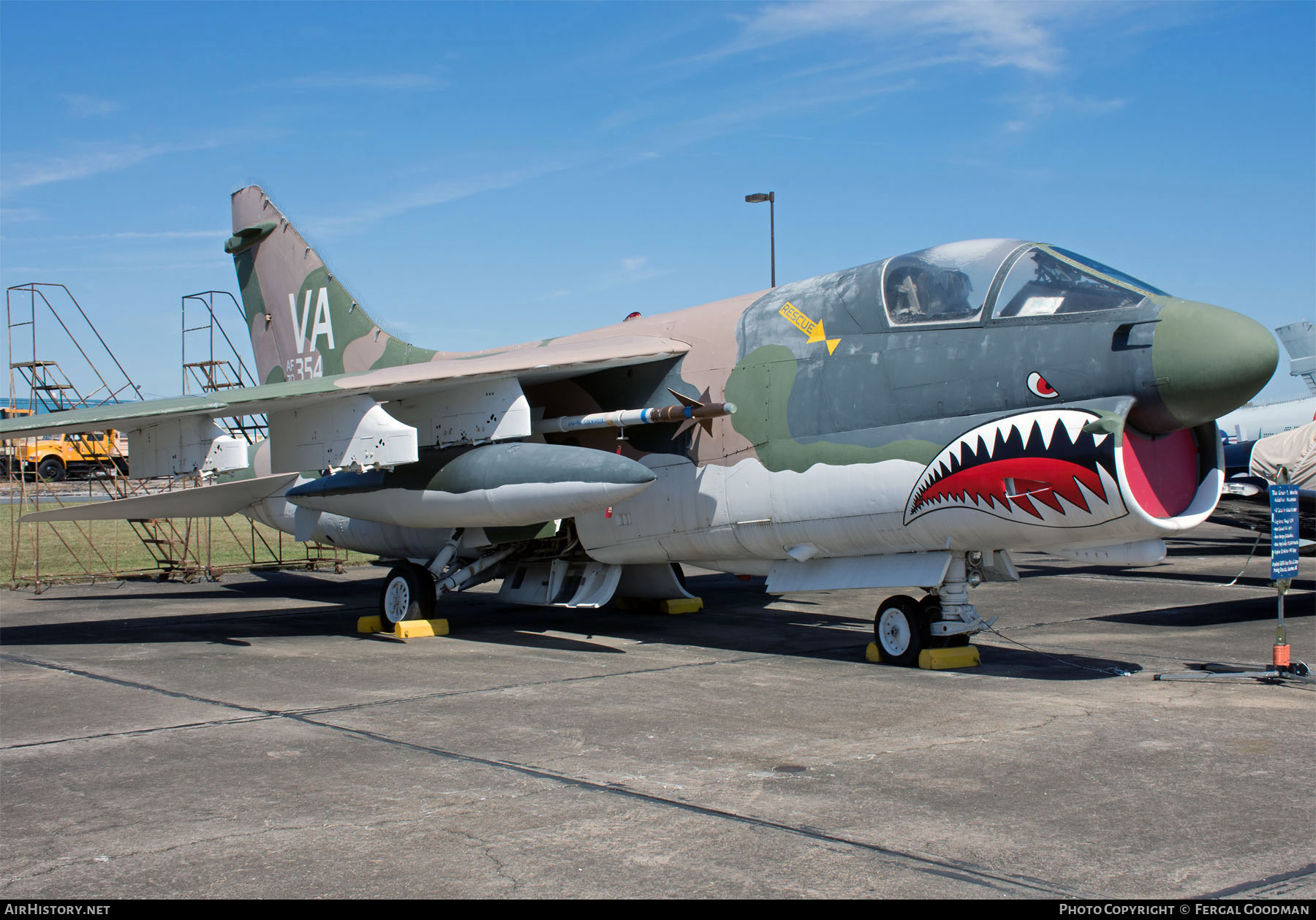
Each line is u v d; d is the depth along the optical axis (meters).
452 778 5.52
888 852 4.34
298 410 11.24
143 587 17.95
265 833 4.64
